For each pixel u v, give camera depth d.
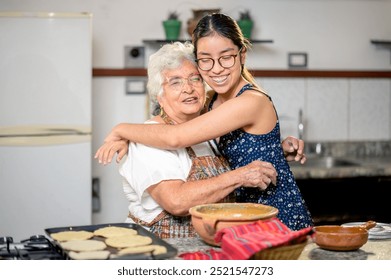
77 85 4.09
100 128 4.68
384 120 5.10
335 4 4.92
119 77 4.68
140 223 2.23
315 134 4.98
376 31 5.00
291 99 4.92
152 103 2.36
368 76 5.01
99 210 4.72
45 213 4.12
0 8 4.41
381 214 4.31
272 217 1.89
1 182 4.05
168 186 2.09
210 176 2.21
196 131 2.09
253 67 4.84
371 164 4.48
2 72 3.99
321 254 1.92
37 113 4.05
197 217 1.90
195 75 2.20
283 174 2.30
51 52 4.04
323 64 4.94
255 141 2.24
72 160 4.14
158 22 4.68
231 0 4.77
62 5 4.53
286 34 4.87
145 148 2.17
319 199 4.25
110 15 4.62
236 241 1.70
